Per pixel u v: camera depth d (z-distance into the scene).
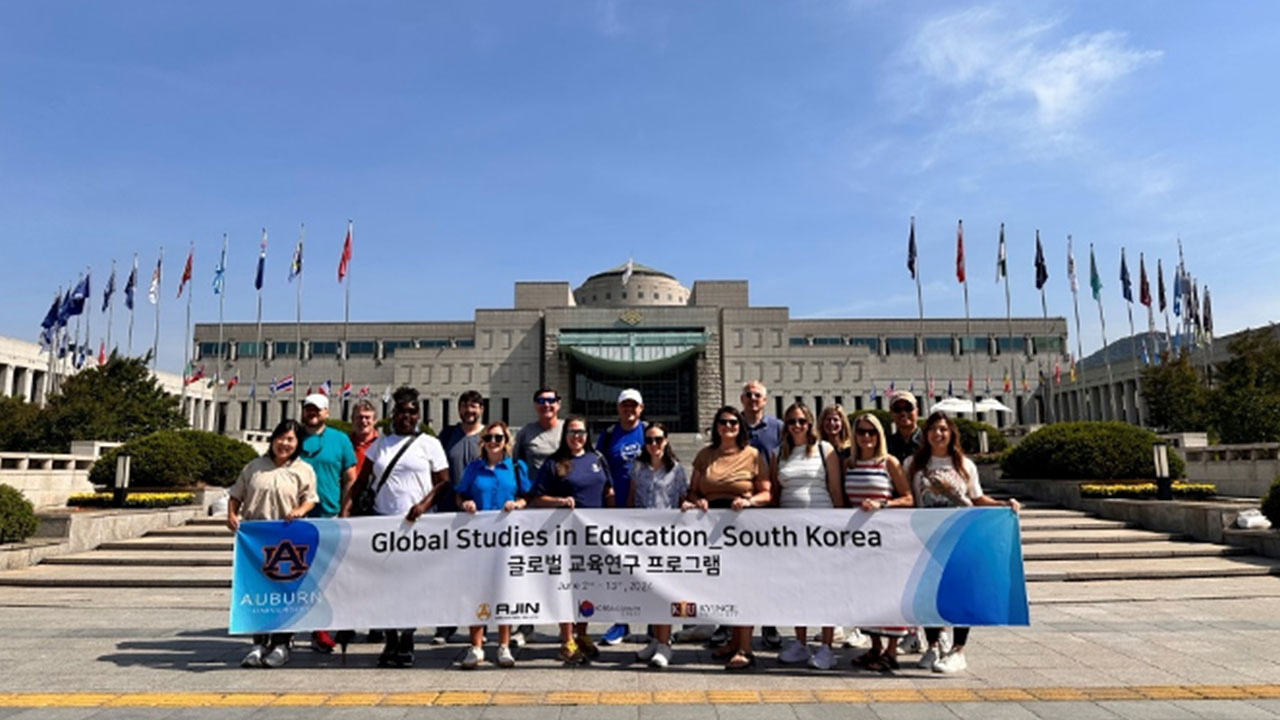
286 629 6.55
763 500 6.71
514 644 7.30
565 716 5.13
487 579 6.63
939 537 6.53
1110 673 6.25
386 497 6.99
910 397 7.82
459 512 6.81
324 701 5.49
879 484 6.69
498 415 74.19
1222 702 5.39
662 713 5.20
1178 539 13.59
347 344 86.44
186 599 10.28
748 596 6.52
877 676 6.23
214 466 18.41
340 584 6.64
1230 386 33.22
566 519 6.71
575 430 6.98
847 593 6.48
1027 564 12.10
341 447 7.79
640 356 70.12
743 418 7.90
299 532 6.73
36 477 19.33
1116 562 12.25
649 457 7.13
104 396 35.12
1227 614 8.88
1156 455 15.88
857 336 84.06
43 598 10.36
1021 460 18.89
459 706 5.38
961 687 5.85
